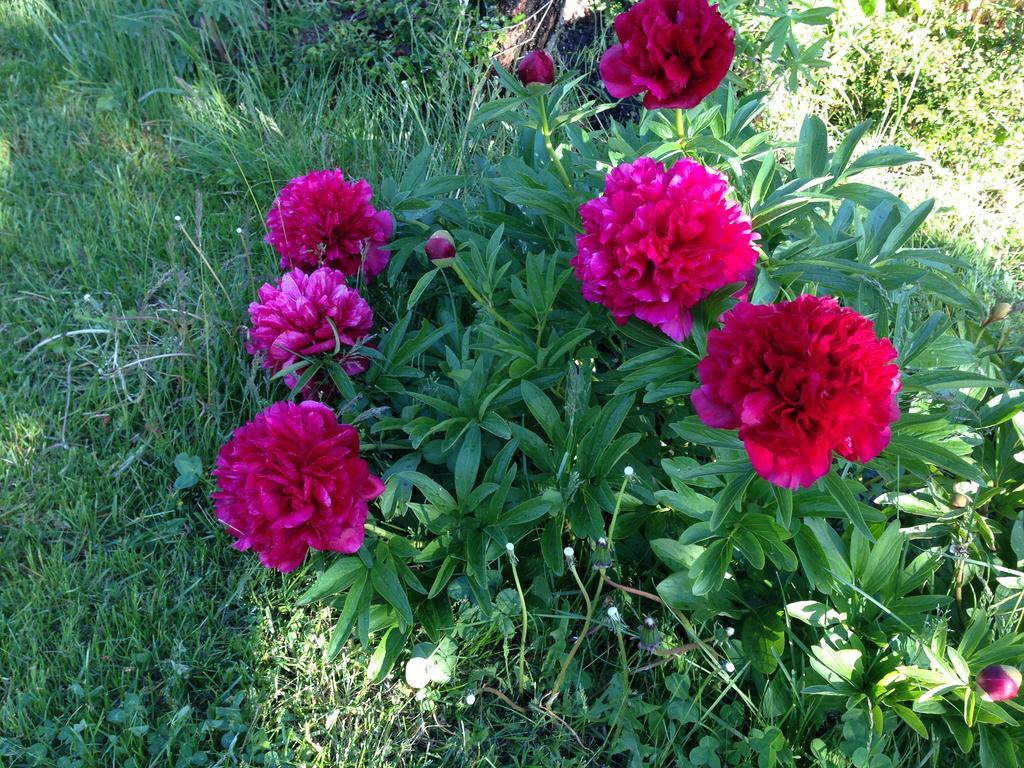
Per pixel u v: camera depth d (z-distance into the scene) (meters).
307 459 1.91
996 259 3.39
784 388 1.52
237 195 3.64
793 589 2.15
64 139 3.88
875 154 2.34
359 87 3.96
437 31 4.07
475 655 2.20
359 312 2.43
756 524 1.95
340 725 2.12
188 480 2.58
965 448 2.01
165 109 4.05
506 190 2.55
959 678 1.83
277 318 2.36
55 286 3.23
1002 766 1.83
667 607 2.04
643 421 2.36
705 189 1.86
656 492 2.00
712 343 1.64
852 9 3.97
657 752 2.00
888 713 1.95
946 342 2.12
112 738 2.00
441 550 2.15
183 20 4.27
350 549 1.96
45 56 4.34
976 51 4.01
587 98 3.89
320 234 2.65
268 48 4.27
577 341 2.26
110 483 2.61
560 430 2.17
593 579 2.30
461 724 2.07
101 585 2.38
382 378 2.48
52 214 3.51
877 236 2.29
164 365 2.88
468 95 3.88
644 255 1.83
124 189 3.59
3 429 2.74
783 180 2.71
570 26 4.07
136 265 3.31
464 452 2.17
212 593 2.38
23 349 3.02
